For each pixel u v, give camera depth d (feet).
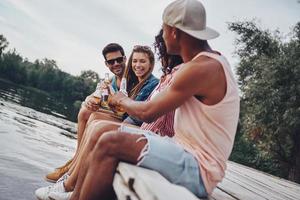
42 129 28.81
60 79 378.73
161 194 4.57
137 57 11.50
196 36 6.59
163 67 9.28
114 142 5.87
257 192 12.81
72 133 35.68
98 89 11.14
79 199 6.15
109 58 12.64
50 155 16.01
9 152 13.91
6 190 8.94
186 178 6.14
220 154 6.47
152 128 9.18
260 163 85.30
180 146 6.27
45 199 8.14
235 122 6.61
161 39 8.95
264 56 69.46
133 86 12.43
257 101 64.28
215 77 6.26
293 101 59.31
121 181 5.57
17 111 43.27
